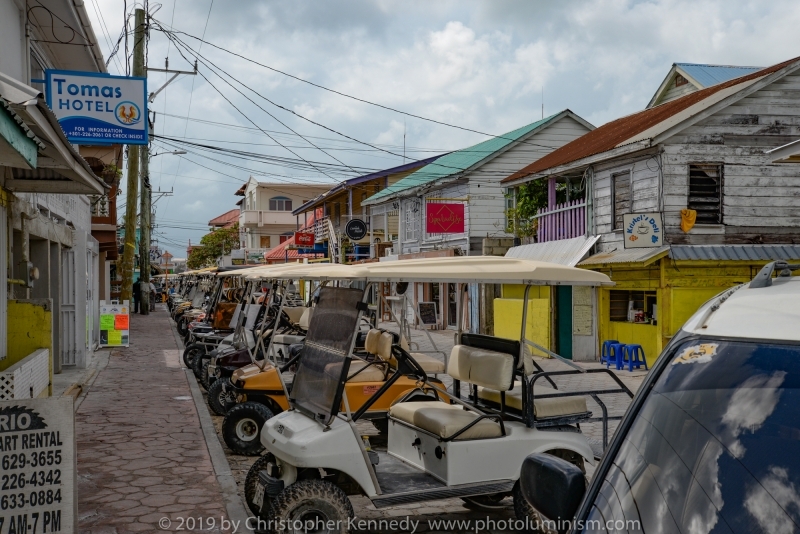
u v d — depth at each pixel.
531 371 5.86
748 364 2.25
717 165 16.17
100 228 24.45
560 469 2.37
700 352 2.41
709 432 2.20
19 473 4.39
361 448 5.19
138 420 9.92
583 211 19.05
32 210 11.10
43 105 5.54
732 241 16.17
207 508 6.21
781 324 2.29
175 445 8.49
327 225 36.66
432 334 24.94
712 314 2.58
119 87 11.41
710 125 16.06
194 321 19.48
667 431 2.29
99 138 11.34
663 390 2.42
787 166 16.27
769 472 2.03
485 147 29.08
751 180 16.22
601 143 19.17
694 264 15.80
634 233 15.51
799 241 16.34
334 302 5.83
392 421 6.31
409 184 30.08
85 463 7.62
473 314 24.55
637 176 16.80
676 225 16.02
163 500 6.42
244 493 6.37
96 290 19.77
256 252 54.97
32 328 9.71
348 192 38.66
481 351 6.14
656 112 20.38
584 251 17.91
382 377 7.82
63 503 4.45
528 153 26.41
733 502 2.03
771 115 16.23
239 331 11.02
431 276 5.62
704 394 2.29
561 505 2.33
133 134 11.45
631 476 2.26
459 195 26.84
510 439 5.59
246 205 68.44
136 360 17.03
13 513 4.36
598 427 9.62
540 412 5.82
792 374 2.14
